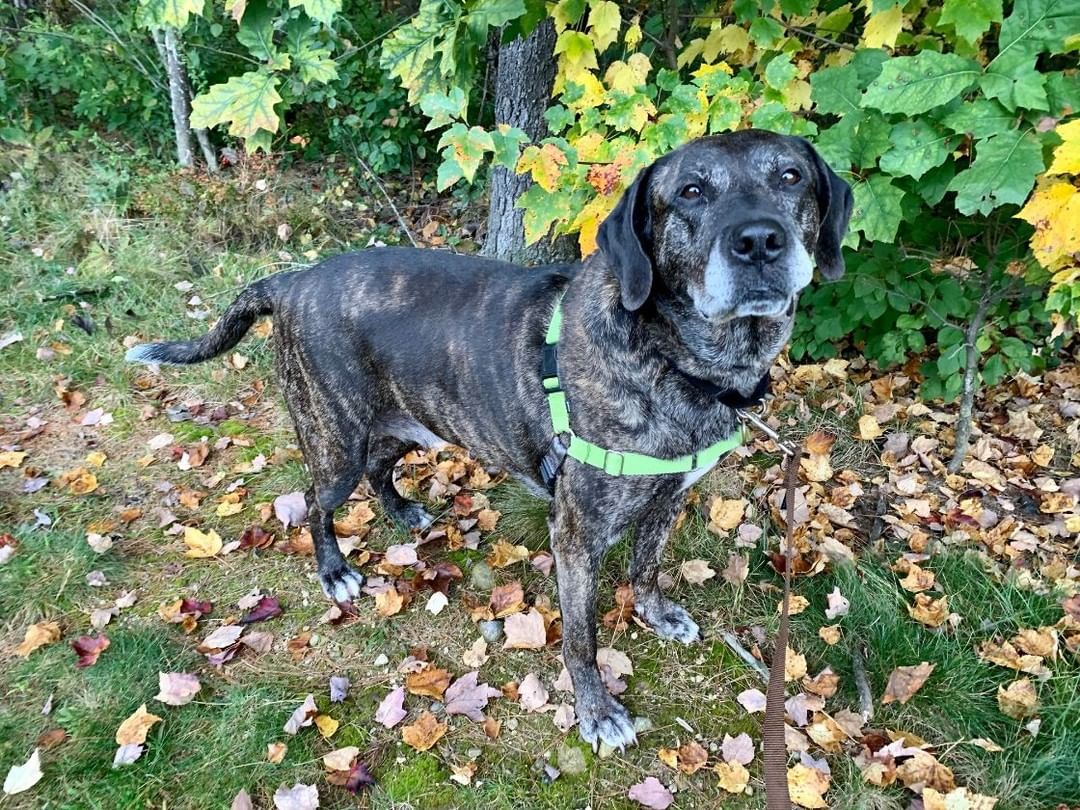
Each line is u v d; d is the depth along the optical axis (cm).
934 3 118
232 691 100
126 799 88
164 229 200
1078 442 144
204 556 121
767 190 79
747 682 103
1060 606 109
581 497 88
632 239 80
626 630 110
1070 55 114
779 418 152
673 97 97
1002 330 162
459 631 110
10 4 257
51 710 98
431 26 104
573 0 109
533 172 96
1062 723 94
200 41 224
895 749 91
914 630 107
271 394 160
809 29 130
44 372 162
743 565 117
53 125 237
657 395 83
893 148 101
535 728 97
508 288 94
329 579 115
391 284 99
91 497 132
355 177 238
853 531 127
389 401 106
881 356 150
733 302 74
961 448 137
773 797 76
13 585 113
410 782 91
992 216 131
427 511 132
